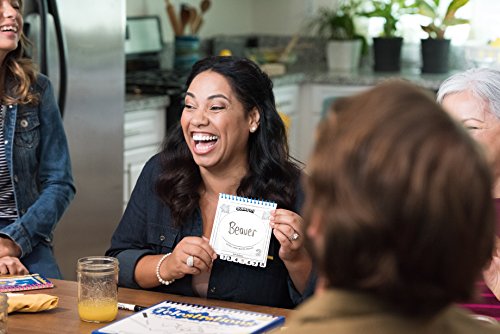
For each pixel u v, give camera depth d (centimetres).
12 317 185
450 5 545
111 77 387
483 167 83
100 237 394
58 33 350
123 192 405
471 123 192
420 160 81
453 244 81
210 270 212
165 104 447
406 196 81
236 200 204
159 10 543
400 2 582
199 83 214
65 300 198
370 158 82
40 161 274
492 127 192
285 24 632
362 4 606
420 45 569
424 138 82
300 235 199
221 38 604
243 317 176
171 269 206
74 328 179
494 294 185
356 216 82
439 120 83
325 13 601
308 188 88
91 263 185
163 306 182
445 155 82
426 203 81
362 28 608
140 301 199
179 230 221
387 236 82
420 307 84
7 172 263
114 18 385
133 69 514
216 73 214
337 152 84
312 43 621
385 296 84
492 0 570
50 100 275
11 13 257
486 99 192
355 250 83
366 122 84
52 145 274
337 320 84
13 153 265
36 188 274
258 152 219
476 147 84
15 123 265
